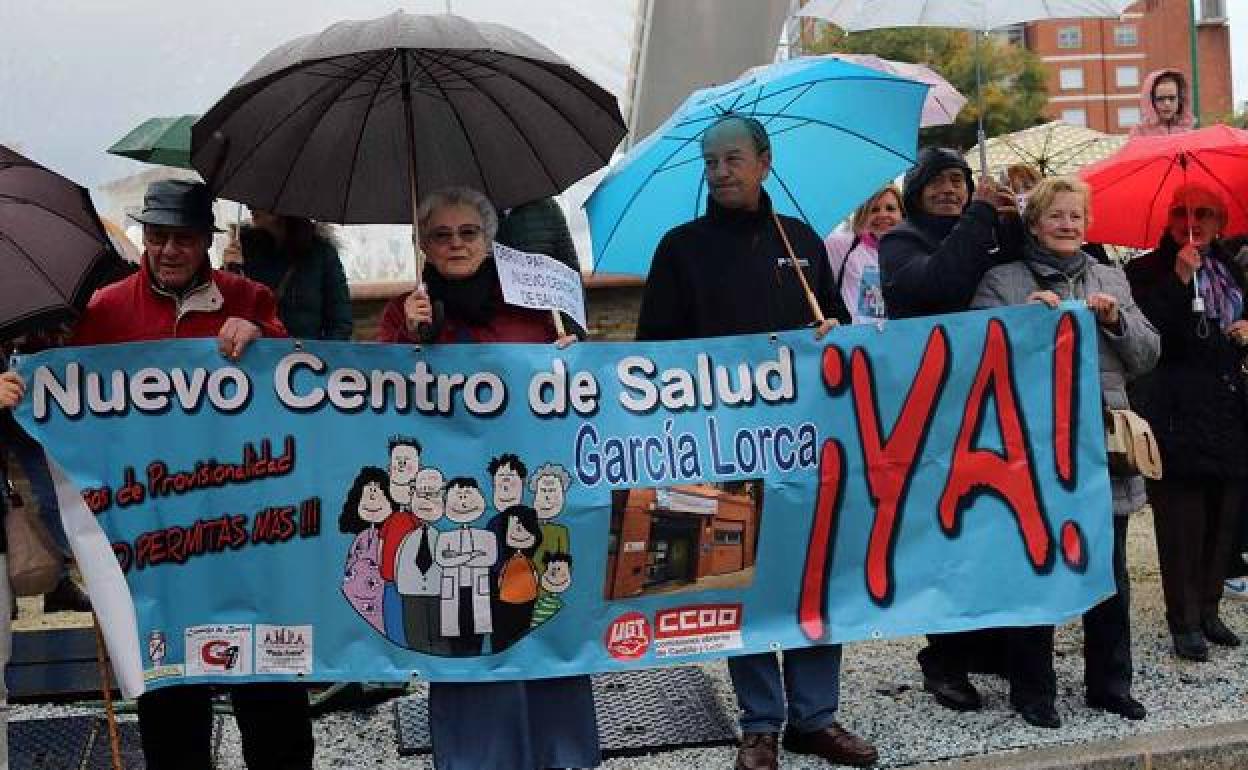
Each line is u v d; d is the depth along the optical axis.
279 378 4.39
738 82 5.21
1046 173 7.70
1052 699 5.39
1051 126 9.06
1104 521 5.04
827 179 5.57
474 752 4.49
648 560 4.66
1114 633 5.43
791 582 4.83
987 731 5.36
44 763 5.32
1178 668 6.12
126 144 6.80
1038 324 5.01
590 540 4.59
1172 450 6.11
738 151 4.94
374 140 4.61
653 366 4.68
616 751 5.26
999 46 38.97
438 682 4.51
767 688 4.93
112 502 4.29
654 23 8.95
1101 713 5.51
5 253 3.82
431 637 4.47
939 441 4.95
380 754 5.38
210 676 4.34
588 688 4.63
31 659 5.72
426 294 4.36
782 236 5.00
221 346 4.34
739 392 4.77
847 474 4.87
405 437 4.46
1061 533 5.01
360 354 4.43
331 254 6.03
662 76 9.16
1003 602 4.98
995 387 4.98
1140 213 6.41
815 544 4.84
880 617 4.89
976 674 6.12
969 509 4.96
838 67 5.14
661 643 4.68
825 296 5.21
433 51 4.29
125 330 4.41
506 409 4.53
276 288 5.85
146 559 4.30
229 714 5.92
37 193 3.98
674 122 5.16
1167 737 5.18
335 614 4.42
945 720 5.51
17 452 4.32
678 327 5.06
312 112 4.45
